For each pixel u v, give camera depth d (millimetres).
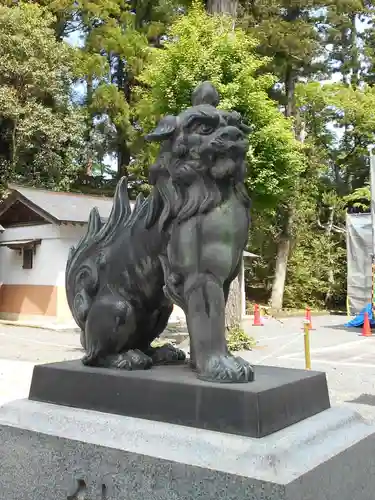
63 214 15109
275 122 9711
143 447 2100
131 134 20297
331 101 22797
